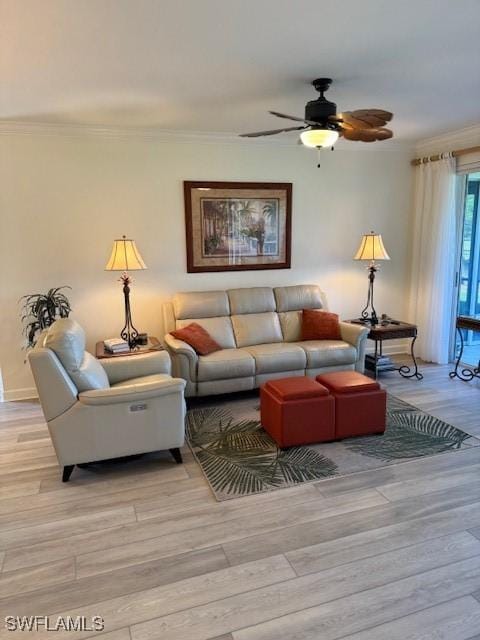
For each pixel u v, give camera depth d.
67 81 2.94
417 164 5.31
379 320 4.97
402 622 1.73
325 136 2.84
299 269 5.14
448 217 4.95
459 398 4.16
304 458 3.04
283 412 3.09
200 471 2.90
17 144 4.01
